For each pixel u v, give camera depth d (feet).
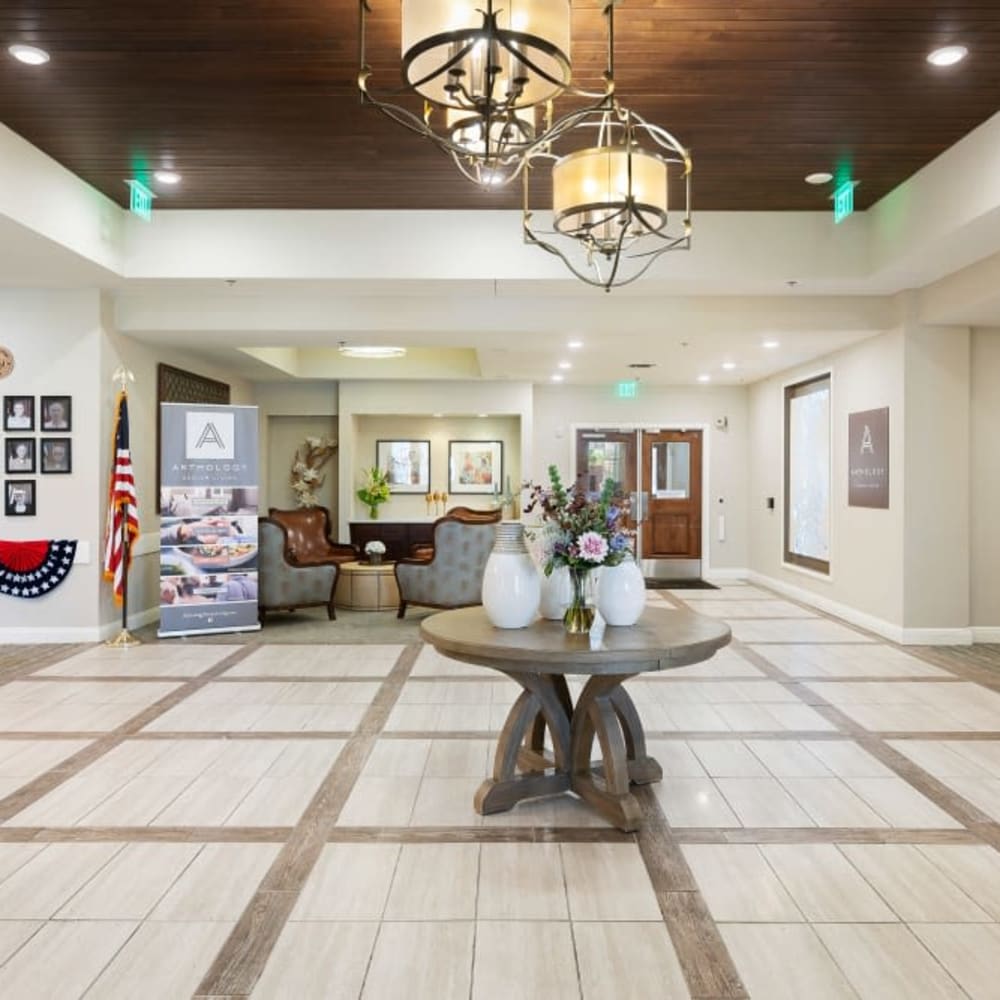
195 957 7.22
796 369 28.37
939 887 8.45
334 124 14.15
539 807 10.52
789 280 19.22
